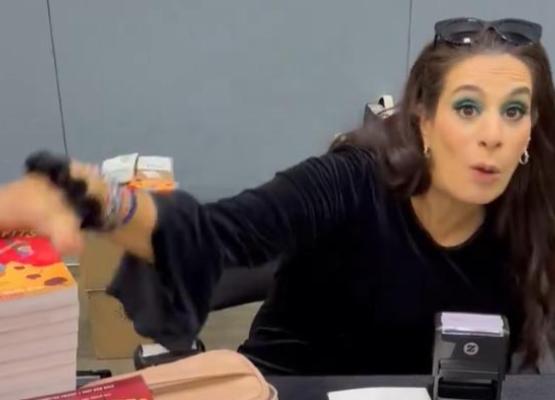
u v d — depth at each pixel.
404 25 2.40
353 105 2.48
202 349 0.96
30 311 0.65
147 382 0.79
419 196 1.05
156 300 0.75
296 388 0.92
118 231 0.71
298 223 0.98
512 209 1.05
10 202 0.67
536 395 0.91
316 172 1.04
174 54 2.38
